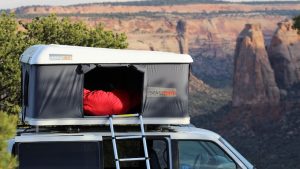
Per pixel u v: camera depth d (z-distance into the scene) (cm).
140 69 1273
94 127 1297
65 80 1253
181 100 1288
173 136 1252
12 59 3450
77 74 1256
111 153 1363
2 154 929
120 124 1270
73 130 1252
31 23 3853
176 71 1287
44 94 1248
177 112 1288
